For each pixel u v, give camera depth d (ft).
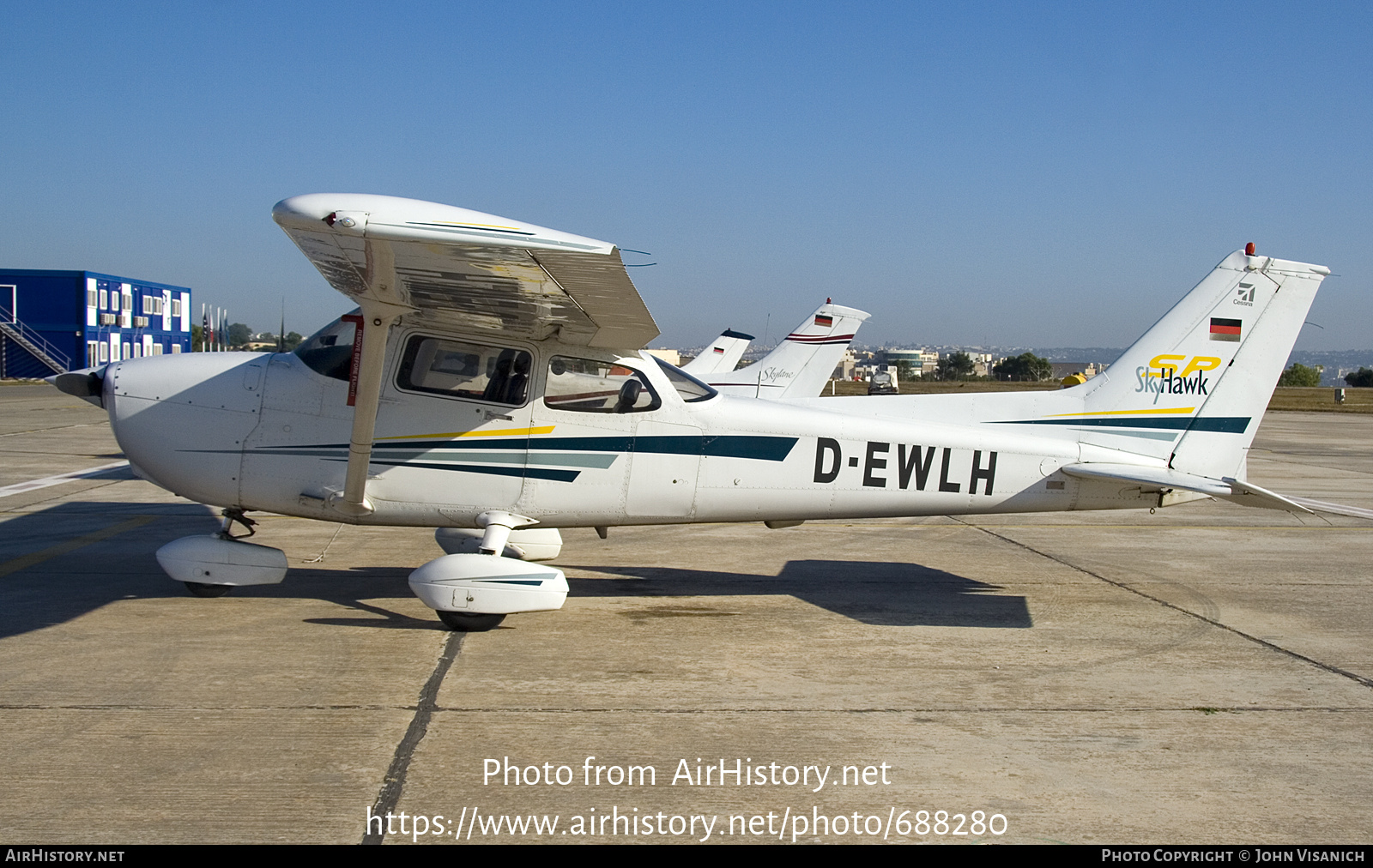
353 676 15.90
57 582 21.88
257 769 12.21
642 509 21.09
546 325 19.27
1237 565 27.48
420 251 15.15
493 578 18.66
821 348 61.16
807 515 21.93
